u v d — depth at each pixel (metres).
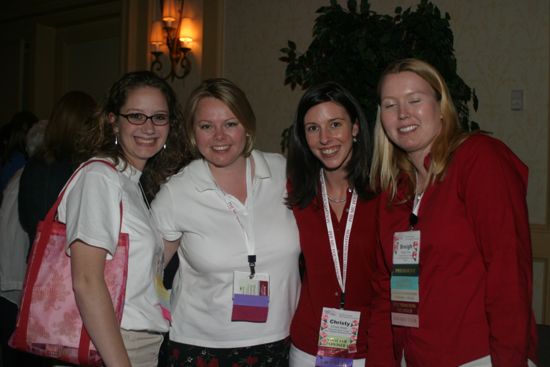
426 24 2.95
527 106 3.81
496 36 3.89
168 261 2.14
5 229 2.78
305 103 2.08
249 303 2.00
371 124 2.87
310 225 2.13
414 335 1.70
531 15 3.77
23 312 1.60
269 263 2.07
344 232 2.08
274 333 2.08
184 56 5.43
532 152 3.81
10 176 4.00
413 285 1.69
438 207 1.66
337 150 2.04
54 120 2.55
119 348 1.56
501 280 1.48
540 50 3.74
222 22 5.20
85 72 6.79
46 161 2.50
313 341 2.07
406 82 1.68
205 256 2.03
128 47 5.84
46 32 7.13
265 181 2.18
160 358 2.26
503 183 1.52
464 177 1.61
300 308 2.14
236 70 5.14
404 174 1.85
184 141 2.12
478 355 1.58
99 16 6.41
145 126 1.81
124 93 1.82
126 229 1.70
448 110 1.70
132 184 1.80
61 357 1.59
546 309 3.81
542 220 3.81
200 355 2.04
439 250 1.64
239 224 2.06
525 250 1.51
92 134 1.83
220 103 2.01
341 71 3.04
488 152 1.57
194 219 2.04
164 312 1.83
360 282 2.06
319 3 4.62
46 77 7.15
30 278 1.62
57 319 1.59
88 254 1.57
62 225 1.66
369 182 2.05
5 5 7.33
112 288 1.63
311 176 2.17
